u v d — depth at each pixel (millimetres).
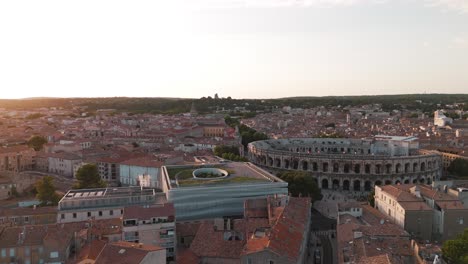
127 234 150125
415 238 170250
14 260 140500
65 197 189750
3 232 147875
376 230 155375
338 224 174000
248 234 152375
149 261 120500
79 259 135750
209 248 144375
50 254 141250
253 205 187125
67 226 156000
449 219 176500
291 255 127875
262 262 126750
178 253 150250
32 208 191875
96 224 160375
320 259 167375
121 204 188000
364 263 122812
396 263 121688
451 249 135750
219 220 168625
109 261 118312
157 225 152125
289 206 175500
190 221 196875
